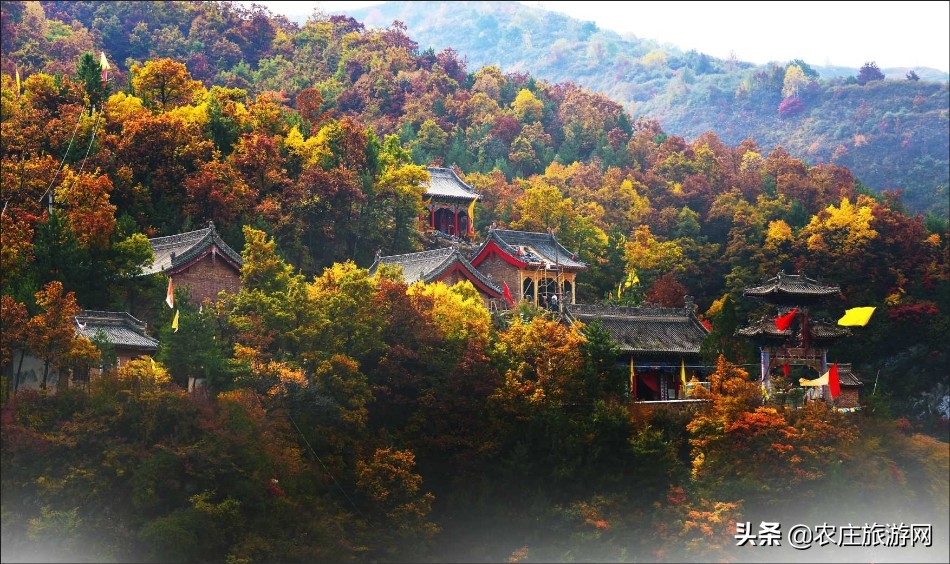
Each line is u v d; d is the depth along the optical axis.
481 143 198.75
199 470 71.62
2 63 172.25
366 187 126.62
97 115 112.06
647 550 79.75
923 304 139.12
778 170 191.88
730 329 96.12
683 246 158.00
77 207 89.38
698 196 180.38
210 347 77.94
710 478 82.56
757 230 162.50
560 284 125.44
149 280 87.62
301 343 82.56
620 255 147.25
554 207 144.25
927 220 167.25
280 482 74.94
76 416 69.62
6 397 69.81
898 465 85.94
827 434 83.12
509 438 85.50
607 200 171.75
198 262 90.75
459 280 111.00
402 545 79.06
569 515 80.69
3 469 66.75
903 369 136.50
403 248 128.75
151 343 77.94
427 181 130.00
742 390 85.75
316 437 79.50
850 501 80.00
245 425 73.44
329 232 118.50
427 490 83.81
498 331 94.75
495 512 82.06
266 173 116.12
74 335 73.00
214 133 120.56
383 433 83.38
